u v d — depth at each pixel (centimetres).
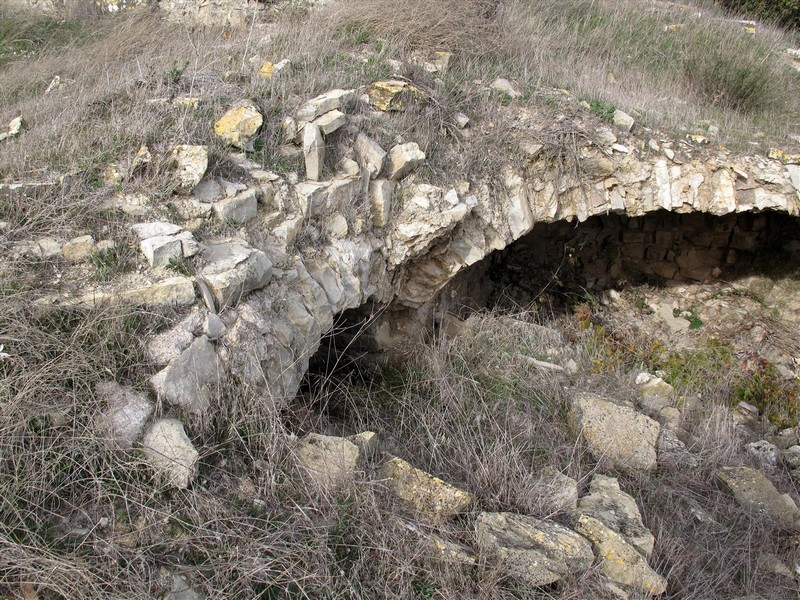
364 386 484
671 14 928
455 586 290
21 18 826
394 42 604
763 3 1074
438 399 447
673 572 338
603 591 310
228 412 302
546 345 565
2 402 257
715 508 404
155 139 389
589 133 580
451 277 526
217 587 250
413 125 507
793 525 410
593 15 868
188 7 824
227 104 439
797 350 680
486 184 529
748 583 348
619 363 586
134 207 354
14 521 239
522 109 583
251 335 326
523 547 312
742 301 743
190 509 265
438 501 333
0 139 475
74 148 390
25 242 320
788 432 552
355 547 287
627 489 403
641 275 781
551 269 771
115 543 246
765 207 625
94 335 284
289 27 650
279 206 398
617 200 600
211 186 377
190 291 309
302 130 435
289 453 307
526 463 397
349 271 418
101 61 669
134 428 270
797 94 785
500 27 688
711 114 696
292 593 261
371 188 455
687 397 557
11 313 279
